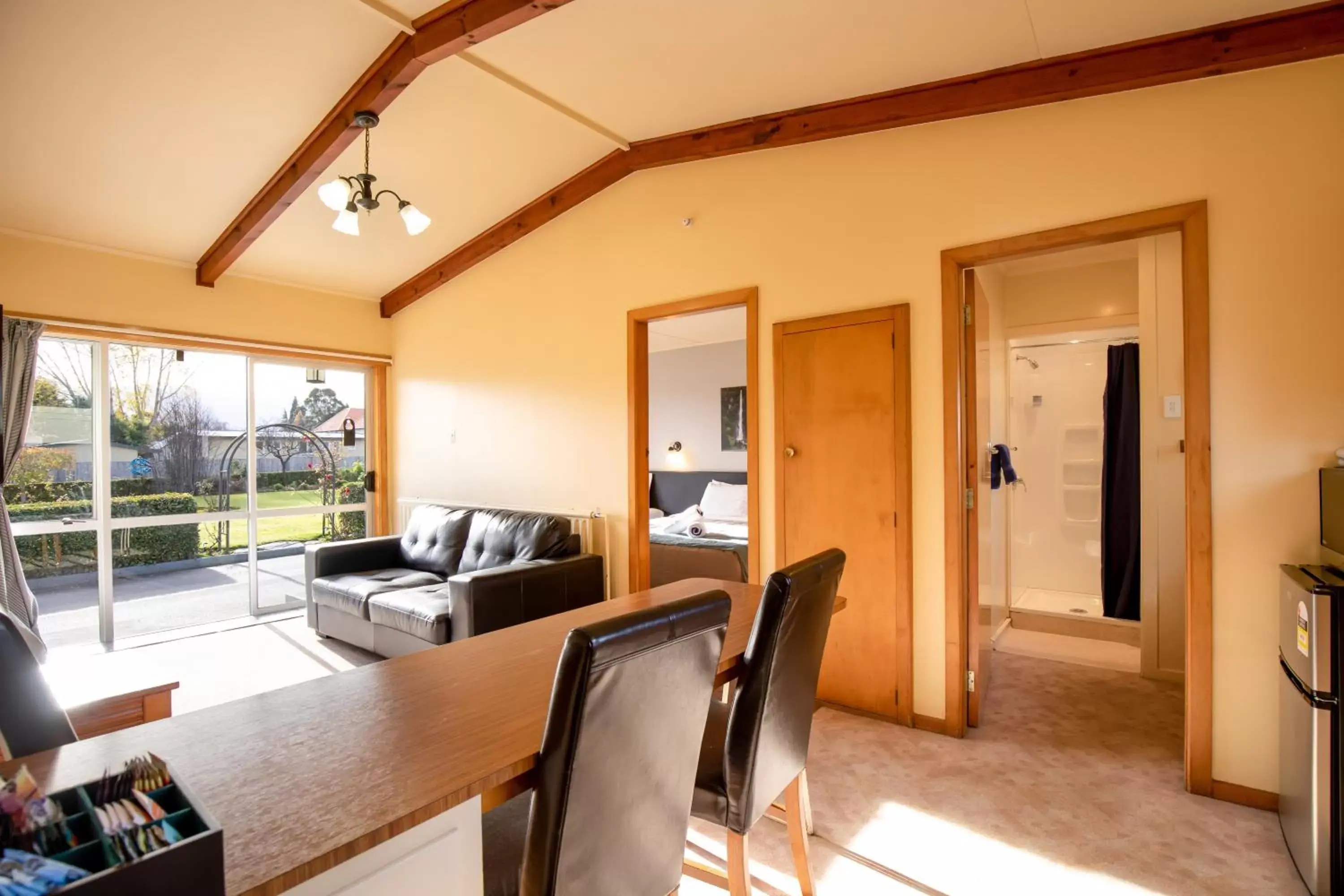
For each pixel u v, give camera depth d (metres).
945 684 2.78
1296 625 1.88
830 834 2.07
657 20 2.38
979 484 3.05
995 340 4.40
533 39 2.56
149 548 4.41
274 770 1.05
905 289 2.89
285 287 4.93
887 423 2.92
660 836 1.22
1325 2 1.99
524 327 4.45
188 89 2.86
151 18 2.46
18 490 3.90
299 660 3.86
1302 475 2.12
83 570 4.14
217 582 4.73
